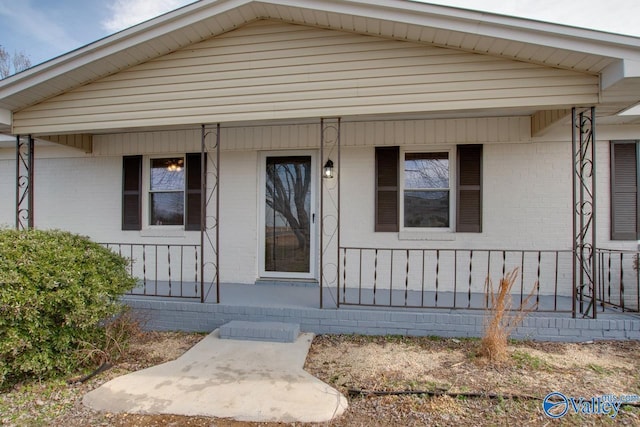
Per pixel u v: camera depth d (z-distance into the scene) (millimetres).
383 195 5258
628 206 4891
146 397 2760
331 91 4016
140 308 4480
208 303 4395
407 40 3869
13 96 4359
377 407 2643
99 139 5977
